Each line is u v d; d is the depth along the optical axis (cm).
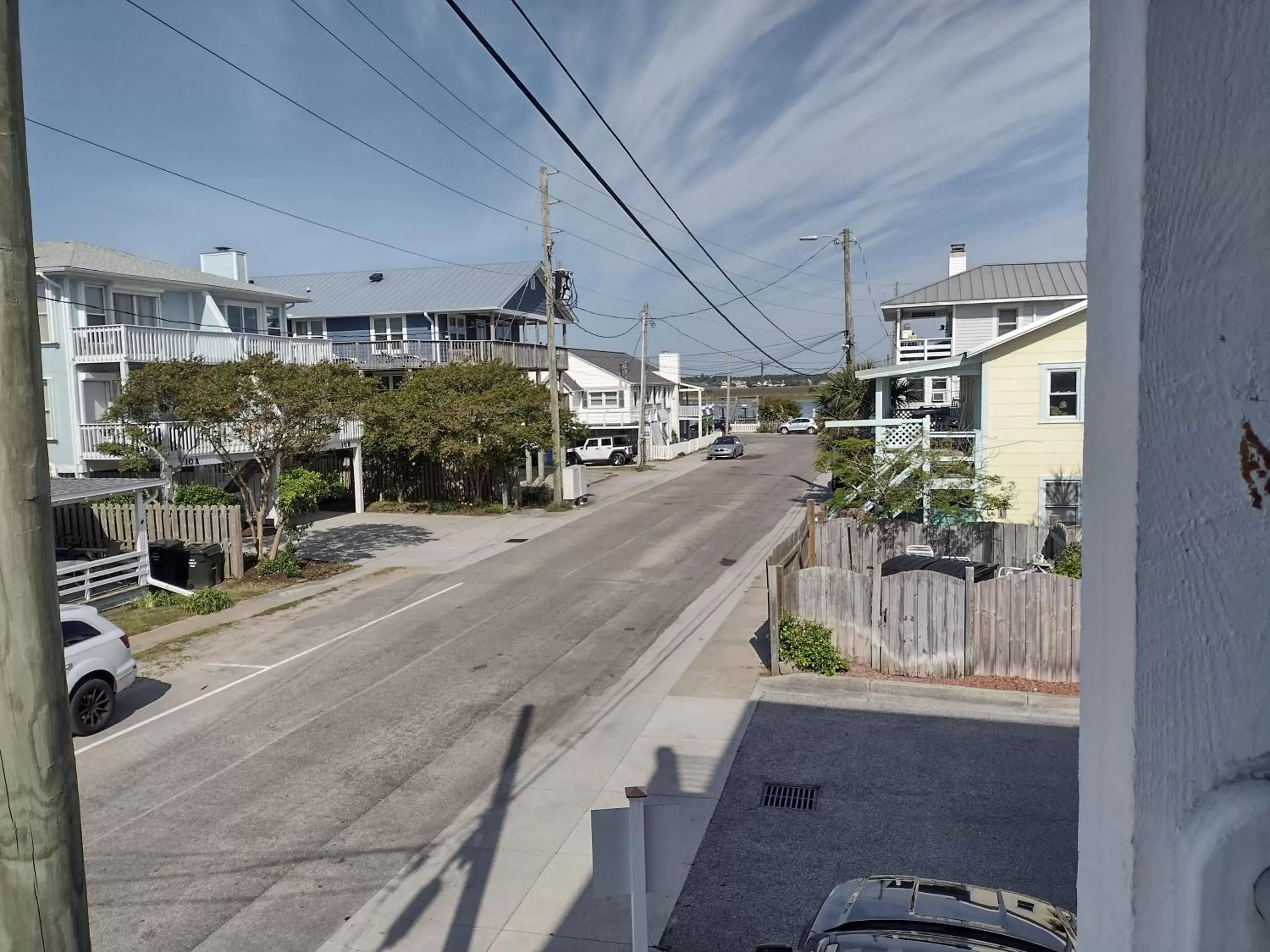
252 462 2609
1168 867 81
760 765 930
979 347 1925
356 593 1845
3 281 223
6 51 225
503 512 3025
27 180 229
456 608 1694
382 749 1019
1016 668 1161
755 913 670
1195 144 79
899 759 933
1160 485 80
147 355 2477
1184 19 79
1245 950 76
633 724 1065
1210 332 79
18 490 223
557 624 1558
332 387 2000
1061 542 1554
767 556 2186
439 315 4300
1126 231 83
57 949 228
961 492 1727
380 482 3238
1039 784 863
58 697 230
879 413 2188
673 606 1680
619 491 3647
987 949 431
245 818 860
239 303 3139
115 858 792
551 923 668
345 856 781
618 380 5778
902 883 505
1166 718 81
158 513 2005
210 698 1219
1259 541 78
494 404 2947
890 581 1193
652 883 467
